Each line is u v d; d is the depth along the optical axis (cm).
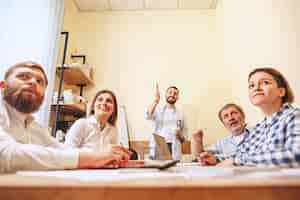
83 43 276
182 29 275
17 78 69
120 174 37
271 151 55
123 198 25
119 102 255
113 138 137
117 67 268
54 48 180
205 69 260
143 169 49
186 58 266
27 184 26
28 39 144
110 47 275
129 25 281
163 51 270
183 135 212
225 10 237
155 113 215
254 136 91
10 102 68
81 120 122
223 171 35
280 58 126
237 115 139
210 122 243
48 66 168
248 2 173
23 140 71
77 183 26
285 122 67
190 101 251
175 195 25
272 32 135
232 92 219
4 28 122
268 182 25
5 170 45
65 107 208
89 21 284
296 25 110
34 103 71
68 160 52
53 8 181
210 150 143
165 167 51
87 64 250
